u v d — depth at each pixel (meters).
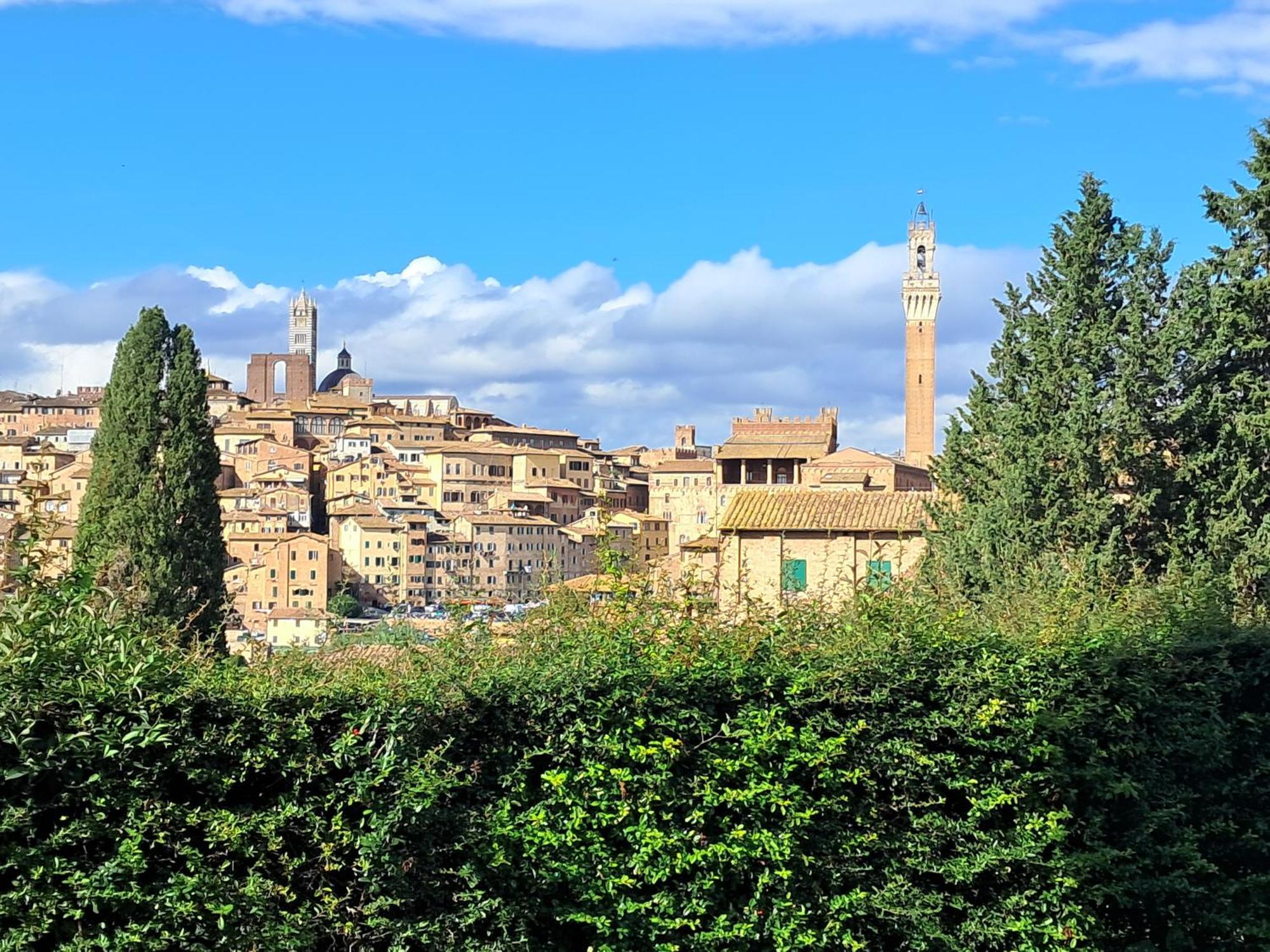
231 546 162.50
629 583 15.03
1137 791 15.69
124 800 11.42
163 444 62.69
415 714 12.51
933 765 14.74
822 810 14.42
